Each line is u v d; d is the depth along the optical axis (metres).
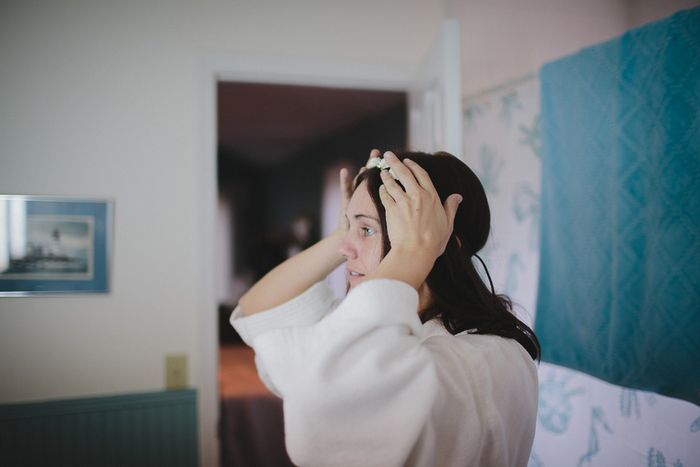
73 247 1.89
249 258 6.60
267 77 2.09
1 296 1.84
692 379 1.20
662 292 1.26
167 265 1.97
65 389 1.88
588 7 2.06
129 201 1.94
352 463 0.49
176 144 1.98
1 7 1.85
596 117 1.46
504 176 1.91
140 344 1.94
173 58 1.98
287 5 2.08
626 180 1.35
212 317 1.98
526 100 1.84
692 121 1.22
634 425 1.40
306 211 6.00
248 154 6.40
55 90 1.89
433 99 1.70
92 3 1.92
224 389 2.80
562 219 1.57
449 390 0.55
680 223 1.23
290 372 0.52
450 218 0.64
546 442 1.69
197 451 1.96
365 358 0.50
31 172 1.87
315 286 0.79
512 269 1.88
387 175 0.64
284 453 2.52
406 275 0.56
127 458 1.91
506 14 2.04
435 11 2.21
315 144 5.77
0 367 1.84
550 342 1.61
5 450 1.82
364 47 2.14
